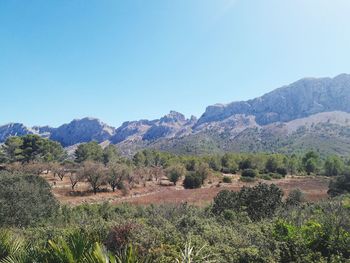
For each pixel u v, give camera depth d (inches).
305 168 3260.3
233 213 559.8
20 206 596.1
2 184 644.1
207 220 476.1
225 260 262.1
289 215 425.1
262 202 613.6
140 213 722.8
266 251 267.7
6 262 210.4
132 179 2192.4
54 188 2028.8
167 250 275.1
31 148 3189.0
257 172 2861.7
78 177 1982.0
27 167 2479.1
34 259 186.1
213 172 2878.9
